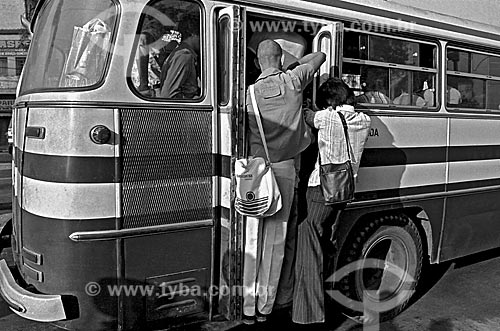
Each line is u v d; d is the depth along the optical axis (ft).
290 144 11.28
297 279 12.35
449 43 15.64
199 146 10.89
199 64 10.89
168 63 10.57
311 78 11.69
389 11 14.12
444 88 15.53
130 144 10.09
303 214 12.45
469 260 20.62
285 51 12.71
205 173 11.03
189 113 10.72
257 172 10.78
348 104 12.15
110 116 9.87
